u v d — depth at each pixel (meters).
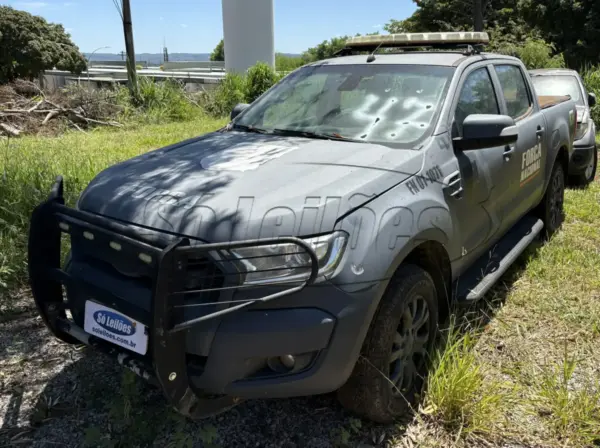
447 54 3.97
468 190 3.34
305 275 2.35
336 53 4.64
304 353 2.38
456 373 2.87
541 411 2.92
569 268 4.61
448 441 2.74
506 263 3.96
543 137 4.79
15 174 5.56
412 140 3.21
